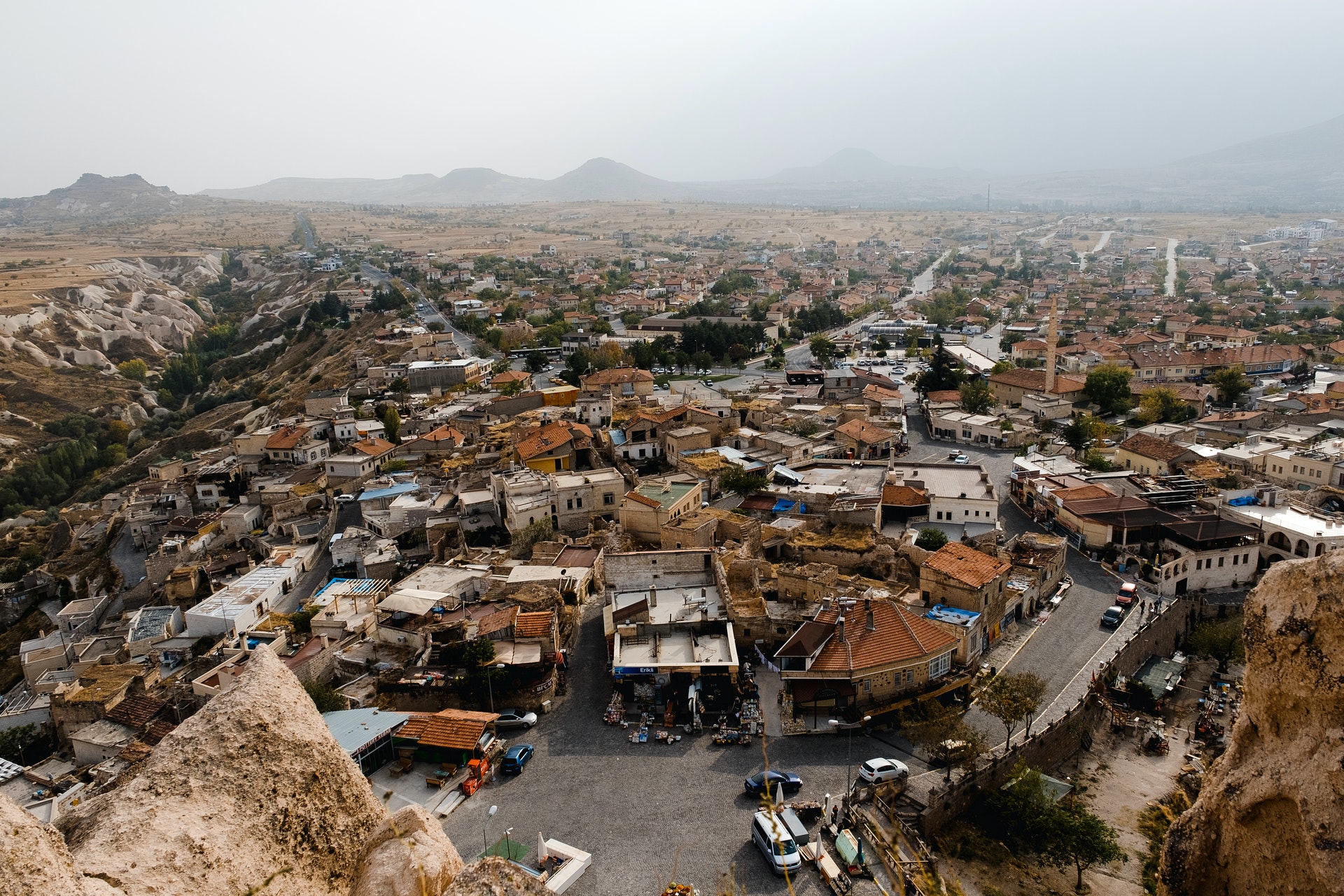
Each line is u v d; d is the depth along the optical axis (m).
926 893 47.81
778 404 173.88
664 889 48.50
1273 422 161.25
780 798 54.44
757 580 84.88
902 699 69.06
